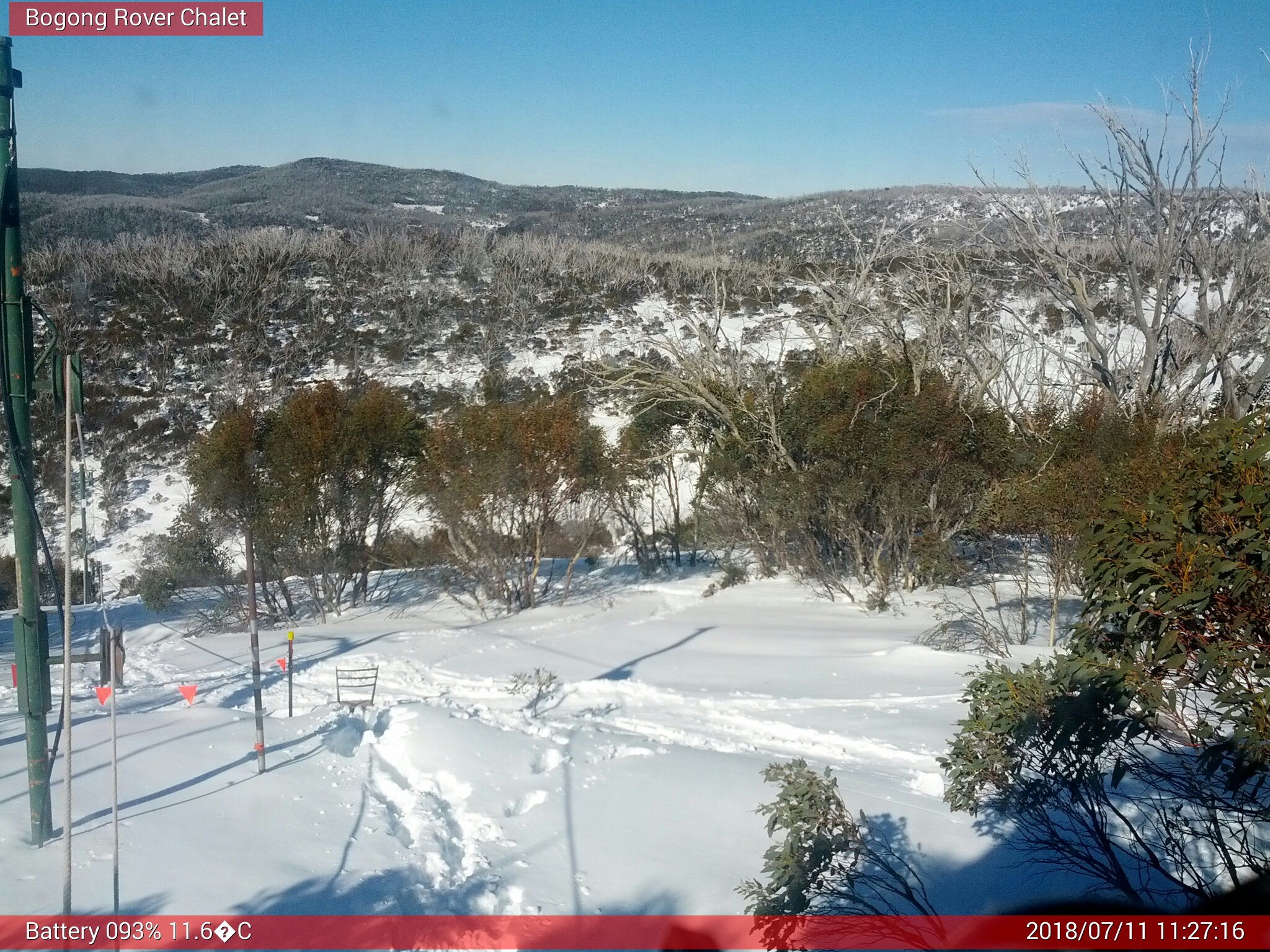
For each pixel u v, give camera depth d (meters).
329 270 51.81
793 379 21.69
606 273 53.19
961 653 13.43
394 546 21.38
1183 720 5.07
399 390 30.30
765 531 20.72
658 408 22.23
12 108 6.63
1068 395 24.97
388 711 10.90
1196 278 25.16
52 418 28.02
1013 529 15.55
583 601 20.00
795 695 11.84
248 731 10.16
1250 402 21.12
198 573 20.55
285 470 19.31
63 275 46.22
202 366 40.12
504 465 18.69
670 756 9.27
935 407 17.12
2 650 17.08
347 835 7.37
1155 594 4.52
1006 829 6.88
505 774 8.80
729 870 6.64
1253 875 5.16
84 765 8.74
